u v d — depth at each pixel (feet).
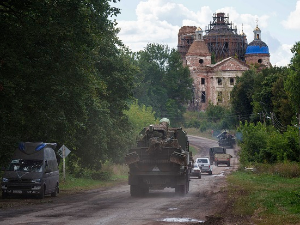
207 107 492.54
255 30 568.00
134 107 281.13
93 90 123.85
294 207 61.72
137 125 269.44
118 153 166.50
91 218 54.39
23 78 90.68
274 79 318.65
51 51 89.30
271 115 273.75
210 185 123.54
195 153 349.20
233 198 78.54
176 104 489.67
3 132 99.86
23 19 84.79
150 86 481.05
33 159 90.02
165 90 484.74
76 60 94.89
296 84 202.69
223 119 426.51
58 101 101.30
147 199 82.94
